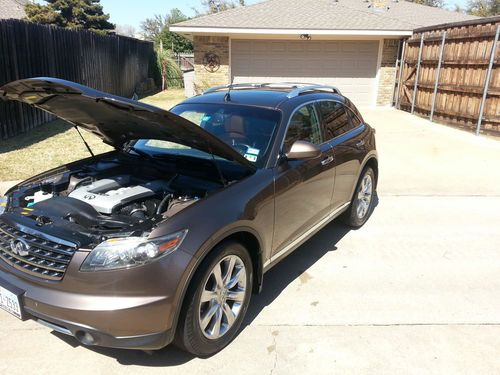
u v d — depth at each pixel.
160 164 3.83
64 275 2.60
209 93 4.71
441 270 4.38
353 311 3.63
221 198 3.02
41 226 2.80
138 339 2.57
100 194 3.32
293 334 3.31
